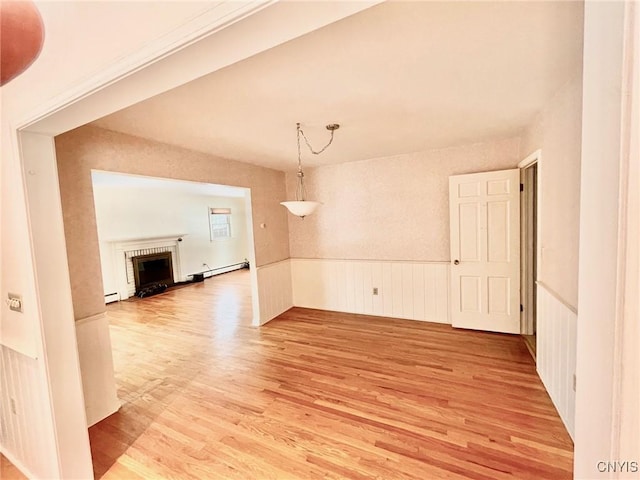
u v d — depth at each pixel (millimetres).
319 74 1703
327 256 4750
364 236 4438
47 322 1556
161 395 2529
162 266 7301
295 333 3857
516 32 1371
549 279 2314
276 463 1756
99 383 2262
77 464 1652
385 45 1441
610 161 517
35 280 1521
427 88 1947
